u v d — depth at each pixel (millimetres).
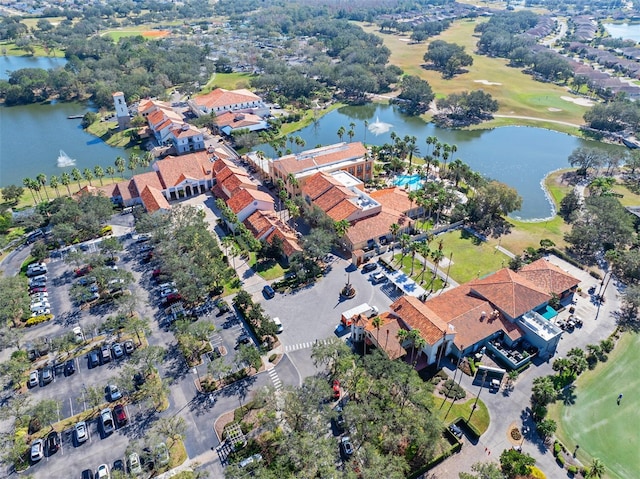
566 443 99625
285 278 147250
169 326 128125
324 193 178625
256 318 124750
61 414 104562
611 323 130625
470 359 117875
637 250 155250
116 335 125312
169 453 95062
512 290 127000
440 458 94250
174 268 137500
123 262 155125
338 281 146250
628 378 114750
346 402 106562
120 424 101312
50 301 137750
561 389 111625
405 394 101125
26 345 121062
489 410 105938
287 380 112000
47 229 172875
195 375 113438
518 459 91562
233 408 105312
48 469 93375
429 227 175375
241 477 87000
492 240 169000
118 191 190625
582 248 163500
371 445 91188
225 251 161125
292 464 89312
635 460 96750
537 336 118938
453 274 150000
